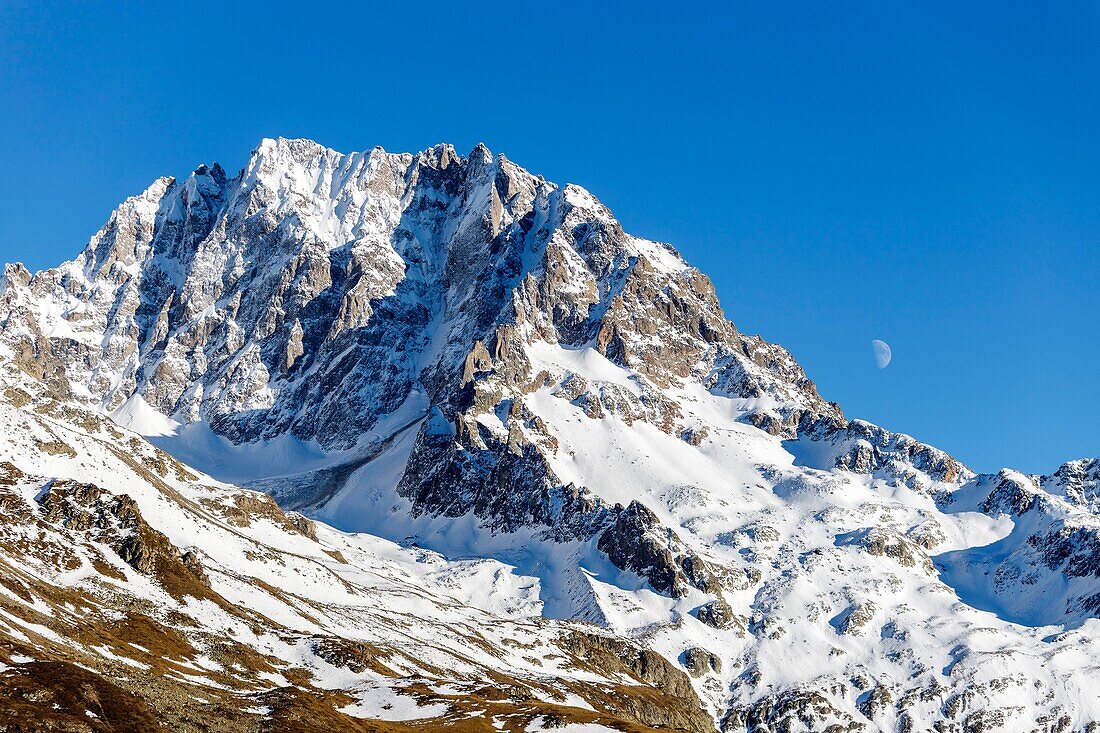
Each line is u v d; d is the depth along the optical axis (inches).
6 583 7057.1
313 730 6269.7
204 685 6825.8
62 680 5452.8
